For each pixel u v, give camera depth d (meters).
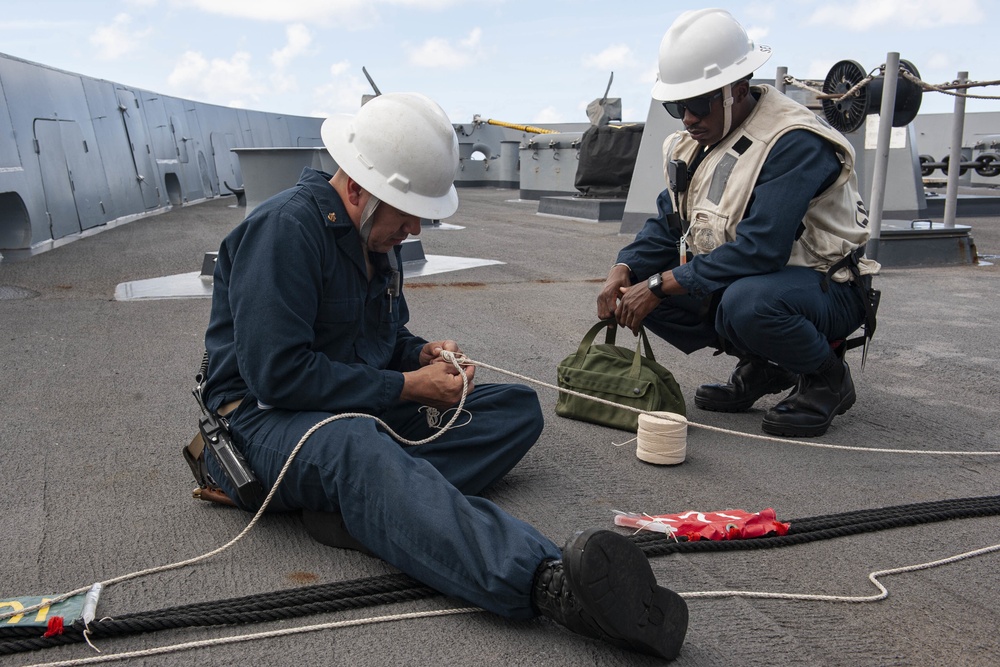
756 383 3.74
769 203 3.18
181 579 2.20
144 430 3.41
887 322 5.71
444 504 2.03
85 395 3.89
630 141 13.20
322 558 2.32
